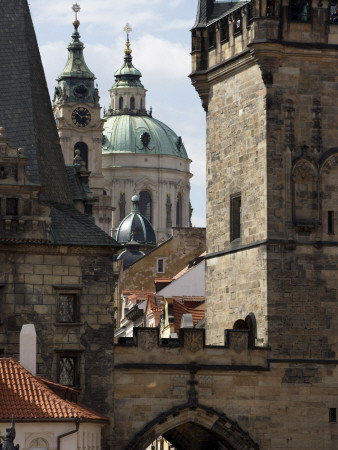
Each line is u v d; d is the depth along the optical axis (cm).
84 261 13262
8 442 9744
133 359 13388
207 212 15175
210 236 15100
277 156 13962
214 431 13612
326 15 14112
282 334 13775
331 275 13950
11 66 13912
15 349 13038
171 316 18325
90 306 13250
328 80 14112
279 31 13975
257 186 14088
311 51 14050
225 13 14962
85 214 14538
